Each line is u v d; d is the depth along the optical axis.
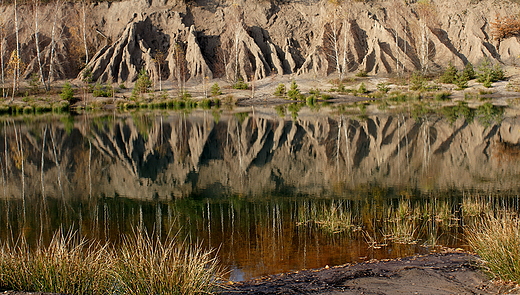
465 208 10.45
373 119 30.62
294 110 41.19
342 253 7.93
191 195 13.31
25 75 60.50
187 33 67.31
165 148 23.09
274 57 64.25
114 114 44.12
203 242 8.82
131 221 10.69
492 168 15.29
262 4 70.31
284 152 20.50
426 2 67.25
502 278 5.76
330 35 63.97
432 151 18.80
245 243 8.67
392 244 8.34
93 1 72.75
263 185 14.32
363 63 60.78
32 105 48.34
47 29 68.31
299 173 15.96
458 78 52.59
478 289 5.62
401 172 15.27
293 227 9.66
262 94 54.41
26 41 65.94
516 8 65.06
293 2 71.88
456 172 14.89
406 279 6.25
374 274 6.59
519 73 54.44
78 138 27.14
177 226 10.06
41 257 5.52
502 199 11.44
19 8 70.12
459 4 67.19
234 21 68.00
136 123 34.97
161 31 68.12
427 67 57.78
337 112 37.06
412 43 64.44
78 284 5.30
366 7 68.31
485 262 6.13
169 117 39.38
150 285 5.18
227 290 6.18
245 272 7.13
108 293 5.28
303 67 61.25
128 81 61.22
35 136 28.22
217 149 22.27
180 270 5.41
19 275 5.35
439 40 62.94
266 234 9.22
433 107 38.03
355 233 9.11
